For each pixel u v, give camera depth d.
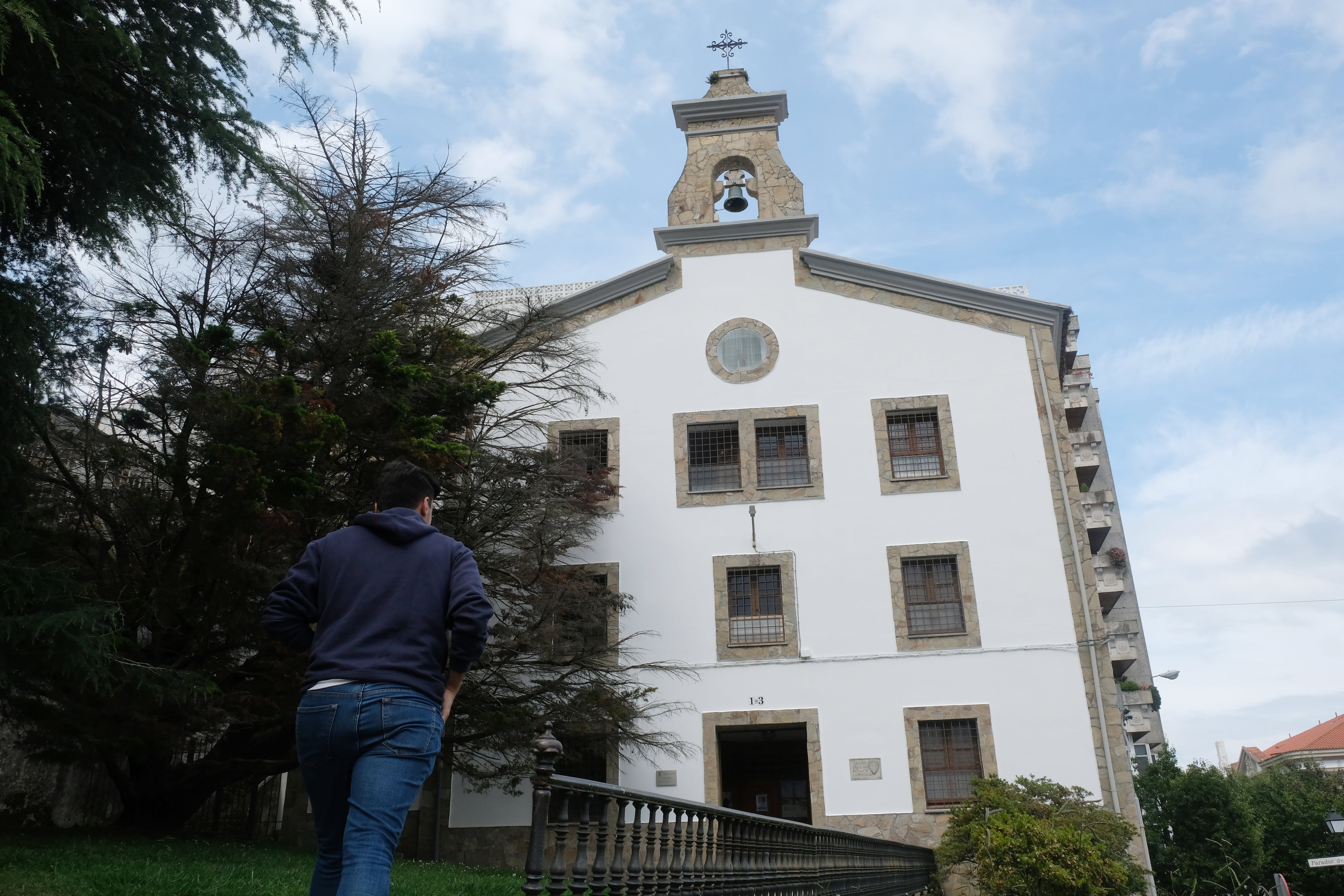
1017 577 20.52
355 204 15.73
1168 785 31.86
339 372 14.13
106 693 11.69
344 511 13.66
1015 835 15.16
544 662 17.42
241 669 13.89
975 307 22.41
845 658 20.34
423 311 15.79
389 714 3.01
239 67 10.96
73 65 9.35
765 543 21.31
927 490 21.30
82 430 12.51
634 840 5.04
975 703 19.78
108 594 12.48
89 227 10.73
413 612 3.23
